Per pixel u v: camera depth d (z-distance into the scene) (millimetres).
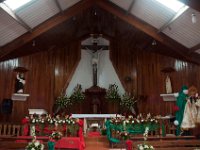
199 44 10805
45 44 13211
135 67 14625
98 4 11555
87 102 14352
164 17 10367
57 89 14188
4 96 12289
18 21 9984
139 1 10141
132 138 9258
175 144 8672
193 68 12055
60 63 14547
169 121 11438
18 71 13016
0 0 8344
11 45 11383
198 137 10109
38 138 8898
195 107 10477
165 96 13023
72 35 14000
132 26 12227
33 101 13281
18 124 12234
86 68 15062
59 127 10008
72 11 11508
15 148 8047
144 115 13617
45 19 11281
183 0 7926
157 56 13945
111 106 14297
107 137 10273
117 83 14812
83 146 9078
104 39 15336
